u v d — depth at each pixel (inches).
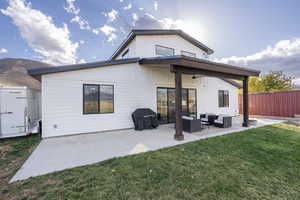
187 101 364.2
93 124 244.2
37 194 85.7
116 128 263.7
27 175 107.1
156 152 150.5
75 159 135.6
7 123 211.2
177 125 201.2
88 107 241.1
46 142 192.2
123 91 272.7
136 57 304.7
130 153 148.9
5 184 96.6
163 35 334.0
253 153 147.4
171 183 95.8
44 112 211.6
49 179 101.3
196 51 384.2
